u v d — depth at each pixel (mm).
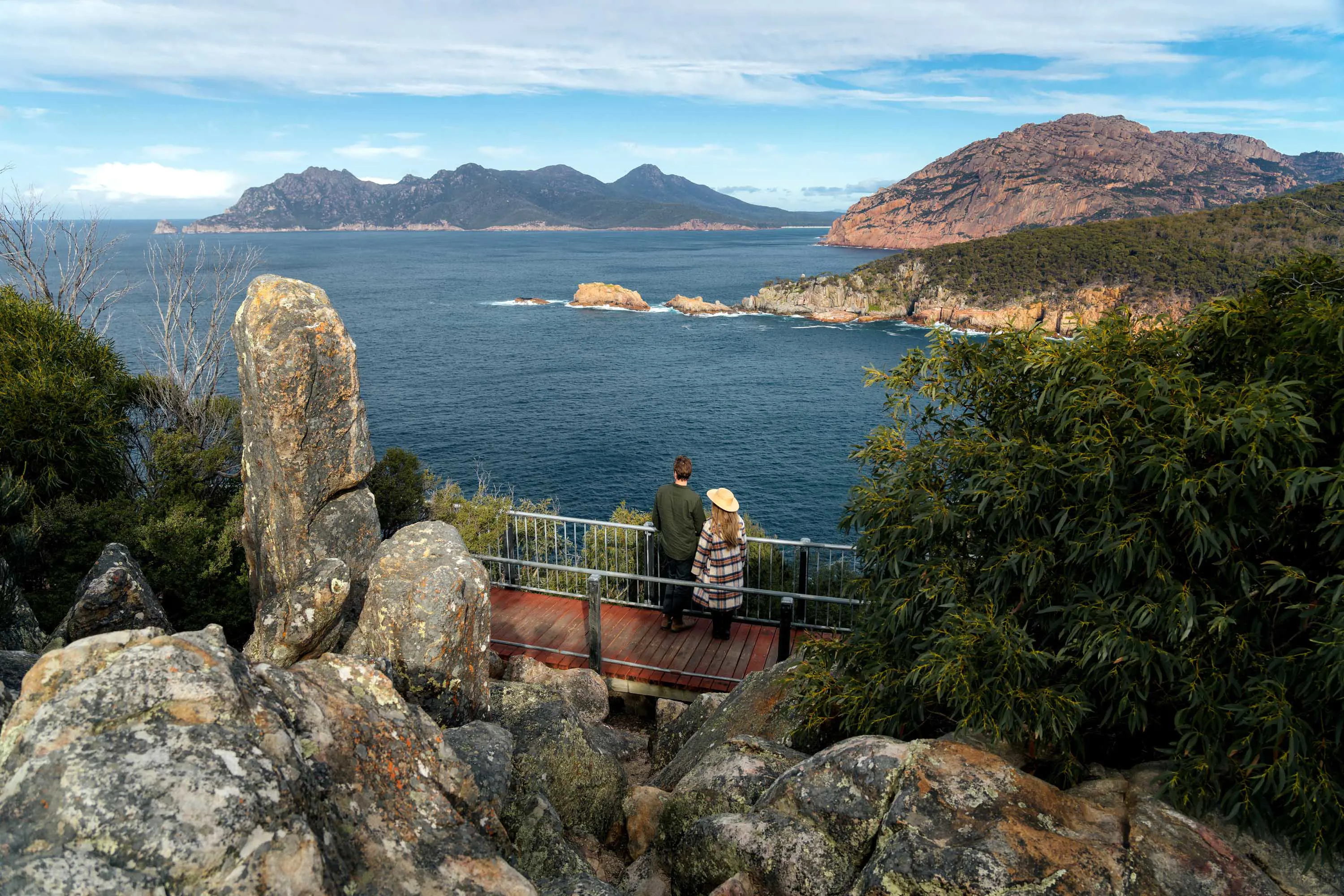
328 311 6852
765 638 8195
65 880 1727
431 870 2586
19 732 2240
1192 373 3576
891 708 4363
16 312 10195
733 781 4312
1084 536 3596
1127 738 4043
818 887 3352
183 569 8164
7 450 8516
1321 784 2926
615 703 7797
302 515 6754
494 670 7297
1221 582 3492
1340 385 3246
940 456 4410
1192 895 2863
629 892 4047
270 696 2641
